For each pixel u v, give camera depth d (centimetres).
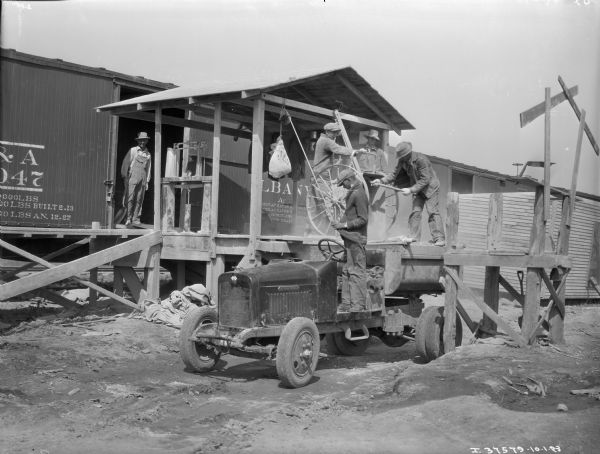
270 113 1411
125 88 1572
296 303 809
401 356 1013
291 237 1173
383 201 1355
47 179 1391
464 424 580
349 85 1336
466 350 875
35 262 1204
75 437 568
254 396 726
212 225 1214
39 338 976
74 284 1449
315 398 712
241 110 1423
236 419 625
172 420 627
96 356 902
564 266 898
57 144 1402
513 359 813
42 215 1388
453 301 916
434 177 1049
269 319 785
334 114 1288
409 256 943
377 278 912
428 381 714
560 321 931
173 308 1186
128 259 1281
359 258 868
